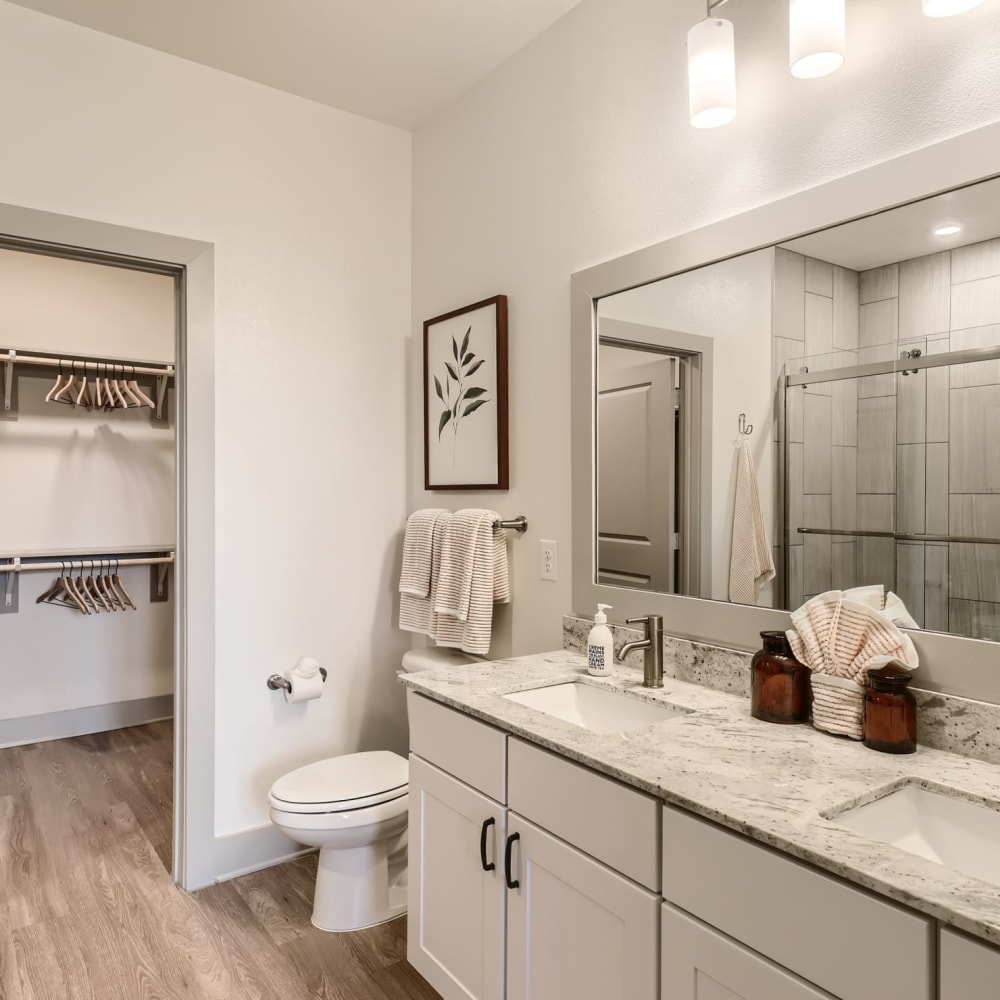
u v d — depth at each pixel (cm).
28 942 201
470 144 249
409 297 281
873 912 86
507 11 209
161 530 395
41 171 208
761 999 97
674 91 179
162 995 180
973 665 125
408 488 281
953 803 109
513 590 231
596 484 200
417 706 176
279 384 250
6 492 354
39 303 362
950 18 129
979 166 124
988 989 76
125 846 259
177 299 238
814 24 133
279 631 250
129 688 391
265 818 247
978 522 125
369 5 205
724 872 103
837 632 137
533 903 139
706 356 170
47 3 205
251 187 244
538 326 220
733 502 164
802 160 152
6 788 308
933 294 130
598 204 200
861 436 141
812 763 120
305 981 186
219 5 205
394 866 233
